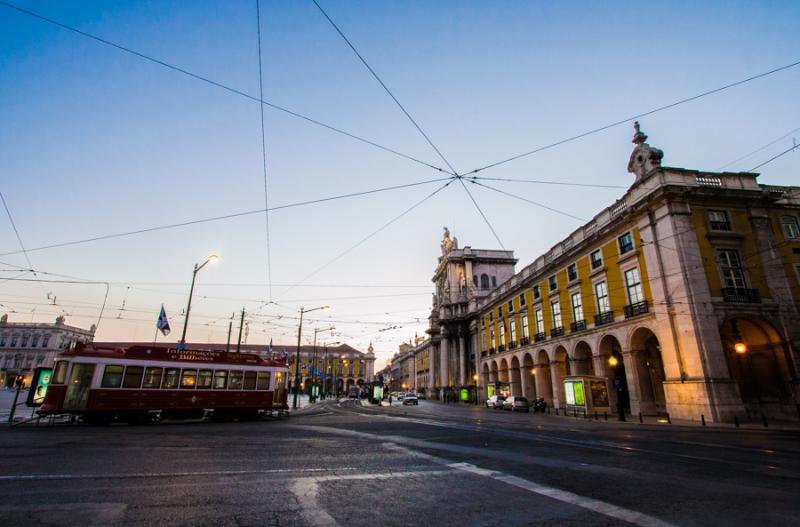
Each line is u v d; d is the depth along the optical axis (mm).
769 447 9758
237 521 4172
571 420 20484
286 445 9750
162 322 21812
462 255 60250
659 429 14844
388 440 10953
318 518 4293
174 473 6301
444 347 58219
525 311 35031
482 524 4145
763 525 4117
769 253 20344
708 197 20406
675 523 4180
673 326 19422
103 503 4684
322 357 93438
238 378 18734
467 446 9836
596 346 24812
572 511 4562
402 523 4156
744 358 20359
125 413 15922
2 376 69000
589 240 25562
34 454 7809
